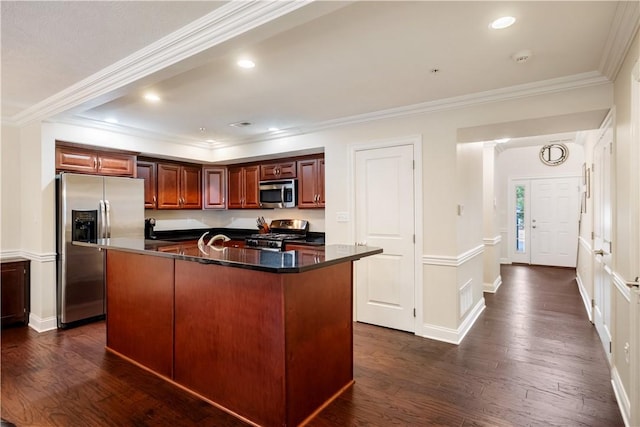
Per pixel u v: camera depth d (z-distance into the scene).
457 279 3.39
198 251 2.57
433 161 3.50
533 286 5.81
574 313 4.33
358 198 3.98
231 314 2.25
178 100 3.30
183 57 2.14
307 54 2.36
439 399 2.39
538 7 1.82
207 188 5.74
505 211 8.15
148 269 2.82
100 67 2.56
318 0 1.60
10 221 3.97
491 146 5.49
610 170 2.86
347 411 2.26
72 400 2.38
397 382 2.62
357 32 2.07
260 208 5.55
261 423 2.12
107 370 2.82
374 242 3.89
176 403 2.36
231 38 1.92
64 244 3.74
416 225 3.61
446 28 2.03
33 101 3.36
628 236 2.17
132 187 4.30
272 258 2.17
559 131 3.45
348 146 4.03
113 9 1.84
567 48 2.28
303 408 2.15
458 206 3.43
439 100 3.33
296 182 5.04
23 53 2.33
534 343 3.37
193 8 1.85
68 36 2.12
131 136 4.45
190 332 2.50
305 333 2.17
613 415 2.20
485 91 3.08
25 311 3.86
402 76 2.75
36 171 3.73
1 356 3.07
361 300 4.01
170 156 4.95
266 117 3.91
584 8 1.82
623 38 2.06
